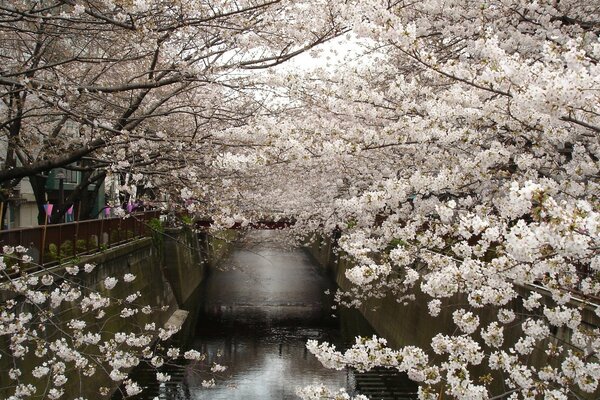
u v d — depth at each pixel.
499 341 4.64
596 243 3.29
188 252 28.50
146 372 15.17
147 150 9.88
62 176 18.58
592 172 5.24
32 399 9.09
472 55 7.73
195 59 8.02
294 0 7.33
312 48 7.86
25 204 22.92
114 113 10.84
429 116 5.97
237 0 7.55
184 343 18.98
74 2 7.50
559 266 3.89
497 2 7.41
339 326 21.94
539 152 5.60
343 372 15.96
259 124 6.82
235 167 6.24
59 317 10.55
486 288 4.45
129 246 17.33
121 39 8.80
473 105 5.56
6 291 8.39
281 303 26.17
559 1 7.28
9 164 12.20
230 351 18.19
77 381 10.91
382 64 7.96
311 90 6.78
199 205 11.03
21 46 12.89
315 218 15.58
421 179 5.38
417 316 15.29
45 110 11.48
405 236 6.12
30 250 10.56
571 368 4.30
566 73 4.27
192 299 26.83
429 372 4.40
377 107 6.86
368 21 6.26
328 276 34.31
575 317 4.44
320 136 6.42
